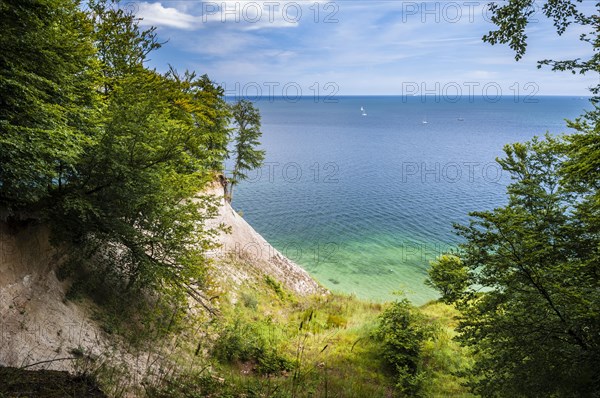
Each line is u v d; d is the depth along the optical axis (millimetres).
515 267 7973
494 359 8172
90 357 7441
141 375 7848
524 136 160375
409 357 13352
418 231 50969
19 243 7922
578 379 6566
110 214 9148
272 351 13641
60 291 8953
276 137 172375
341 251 43781
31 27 6641
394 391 12094
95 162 8047
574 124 8742
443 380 13102
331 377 12125
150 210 10102
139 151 8578
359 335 16625
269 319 18250
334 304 26391
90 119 8641
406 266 39625
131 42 16656
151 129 8984
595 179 6293
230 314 17109
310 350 15062
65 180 8703
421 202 66875
